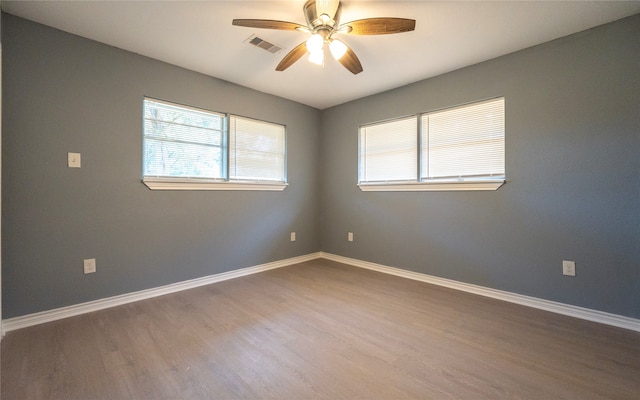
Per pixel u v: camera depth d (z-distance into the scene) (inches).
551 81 93.2
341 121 159.3
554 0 73.2
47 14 79.8
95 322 85.7
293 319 88.4
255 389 57.2
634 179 80.6
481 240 109.3
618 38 82.1
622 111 82.0
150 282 106.3
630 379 59.6
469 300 104.0
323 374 61.8
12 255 80.7
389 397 54.9
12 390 56.3
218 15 80.5
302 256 161.8
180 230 114.0
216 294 109.7
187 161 116.6
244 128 134.8
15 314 81.2
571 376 60.8
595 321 86.1
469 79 111.0
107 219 96.7
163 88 108.4
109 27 86.4
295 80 126.5
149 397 54.9
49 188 86.2
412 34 89.3
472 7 76.3
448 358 67.6
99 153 94.8
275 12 79.4
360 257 151.3
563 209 91.7
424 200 125.5
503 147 104.3
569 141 90.3
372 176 146.4
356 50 98.8
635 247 80.7
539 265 96.4
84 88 91.9
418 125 127.4
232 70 116.4
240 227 133.6
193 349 71.4
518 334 78.7
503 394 55.5
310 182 165.3
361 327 83.1
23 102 81.9
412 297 106.7
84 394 55.5
